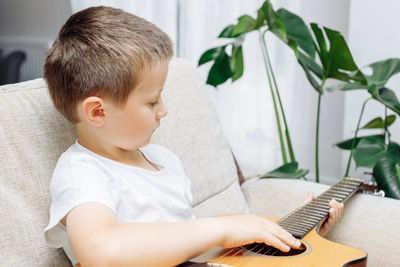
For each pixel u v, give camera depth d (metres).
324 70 1.71
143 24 0.83
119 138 0.83
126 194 0.86
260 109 2.73
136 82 0.78
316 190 1.33
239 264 0.80
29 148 0.91
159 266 0.70
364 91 2.23
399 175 1.41
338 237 1.17
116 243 0.67
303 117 2.75
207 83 1.92
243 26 1.74
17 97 0.95
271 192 1.38
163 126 1.22
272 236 0.83
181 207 0.96
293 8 2.49
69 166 0.80
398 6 2.05
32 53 3.25
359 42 2.19
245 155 2.86
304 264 0.81
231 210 1.31
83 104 0.78
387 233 1.12
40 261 0.85
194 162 1.27
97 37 0.78
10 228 0.84
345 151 2.42
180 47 2.90
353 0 2.16
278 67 2.63
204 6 2.74
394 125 2.18
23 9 3.35
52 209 0.77
